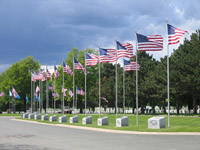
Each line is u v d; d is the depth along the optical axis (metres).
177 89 51.00
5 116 75.50
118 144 16.98
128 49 32.12
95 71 80.50
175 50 59.06
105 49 33.78
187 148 14.74
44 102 109.56
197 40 49.94
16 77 91.19
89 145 16.69
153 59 71.94
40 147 16.00
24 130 29.62
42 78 51.25
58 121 46.41
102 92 74.69
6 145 17.17
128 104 86.88
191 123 37.06
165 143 16.94
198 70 46.91
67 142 18.38
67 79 77.56
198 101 63.31
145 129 26.17
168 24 27.05
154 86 60.22
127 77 65.94
